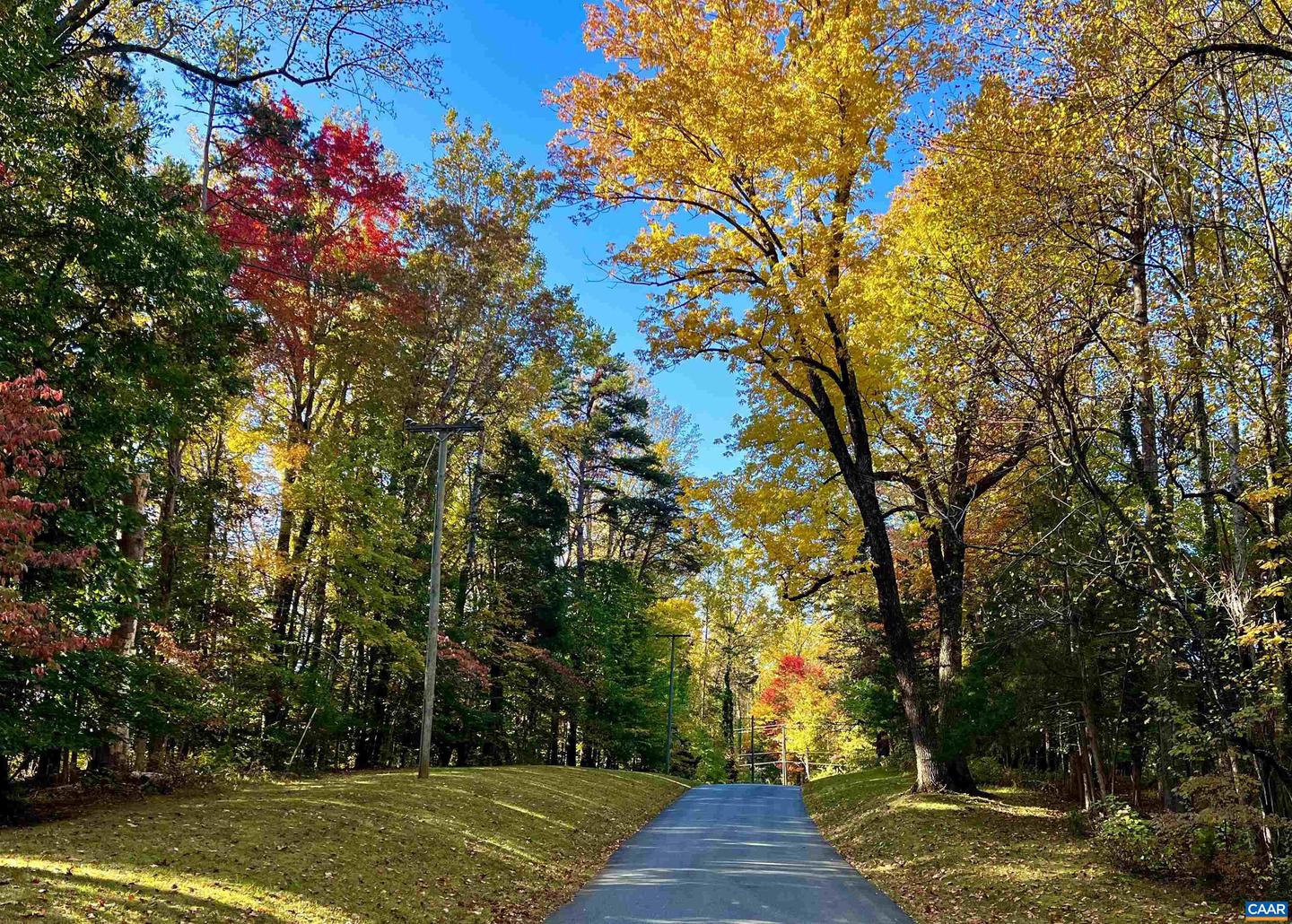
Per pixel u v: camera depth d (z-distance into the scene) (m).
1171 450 10.44
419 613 27.27
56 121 11.68
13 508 7.71
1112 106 8.75
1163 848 10.30
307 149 18.33
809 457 18.73
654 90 14.49
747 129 14.23
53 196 11.77
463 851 11.66
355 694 27.38
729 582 21.80
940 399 13.62
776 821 20.67
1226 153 9.53
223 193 18.72
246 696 18.98
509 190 27.03
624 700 39.53
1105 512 11.45
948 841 13.36
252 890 7.77
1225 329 9.13
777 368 16.47
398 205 22.06
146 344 12.64
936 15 14.12
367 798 13.77
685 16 14.81
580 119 15.66
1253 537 10.05
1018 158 10.05
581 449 37.69
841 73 14.24
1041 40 9.76
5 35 10.40
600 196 16.05
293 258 20.12
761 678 66.44
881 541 17.56
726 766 66.38
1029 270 9.94
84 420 11.53
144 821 10.06
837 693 46.38
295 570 21.36
